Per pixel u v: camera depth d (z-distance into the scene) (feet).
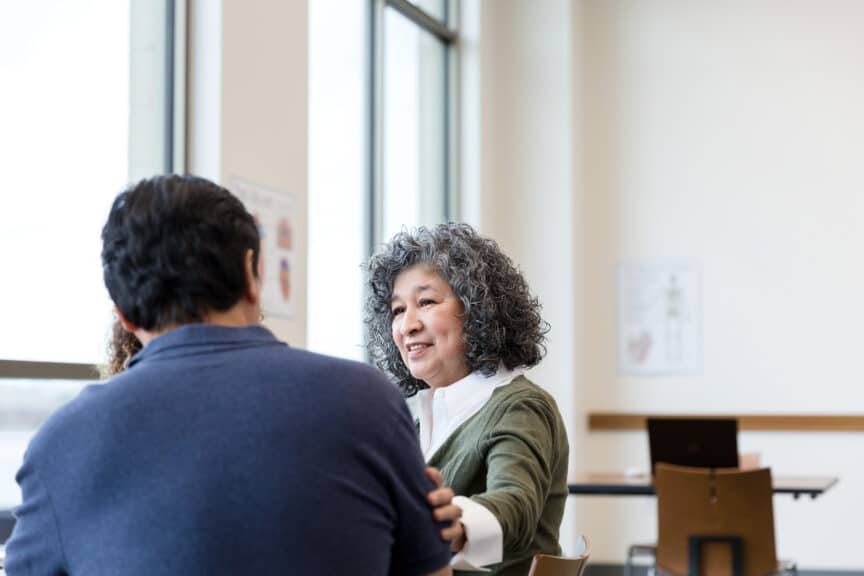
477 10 26.17
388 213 23.03
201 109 15.08
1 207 11.85
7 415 11.88
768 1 27.89
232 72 15.30
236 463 4.66
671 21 28.27
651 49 28.32
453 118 26.05
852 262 27.27
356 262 20.86
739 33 27.99
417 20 24.29
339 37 20.57
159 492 4.66
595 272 28.27
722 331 27.68
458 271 7.50
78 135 13.11
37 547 4.85
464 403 7.30
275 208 16.28
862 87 27.45
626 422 27.81
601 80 28.50
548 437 7.00
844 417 26.86
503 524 5.95
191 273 4.99
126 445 4.75
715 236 27.84
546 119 26.94
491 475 6.60
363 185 21.45
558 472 7.23
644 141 28.27
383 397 4.98
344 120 20.70
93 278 13.16
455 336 7.54
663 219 28.09
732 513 17.37
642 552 21.03
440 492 5.13
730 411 27.53
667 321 27.91
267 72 16.12
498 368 7.53
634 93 28.35
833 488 26.94
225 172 15.07
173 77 15.06
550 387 26.68
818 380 27.22
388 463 4.90
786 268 27.53
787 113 27.71
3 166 11.91
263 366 4.87
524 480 6.48
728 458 19.52
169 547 4.61
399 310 7.88
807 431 27.12
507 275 7.66
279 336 16.33
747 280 27.66
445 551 5.15
